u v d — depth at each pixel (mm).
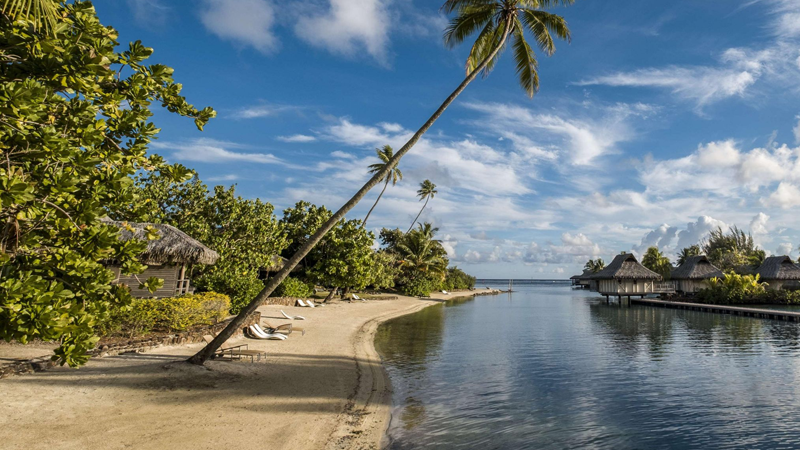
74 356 4586
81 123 4871
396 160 12219
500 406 9969
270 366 11891
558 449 7578
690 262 53594
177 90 6074
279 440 7023
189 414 7660
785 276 45031
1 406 6891
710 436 8266
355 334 20281
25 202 3992
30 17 4414
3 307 3865
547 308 43125
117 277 16156
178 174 6312
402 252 57125
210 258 17656
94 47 4762
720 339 21172
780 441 8008
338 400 9562
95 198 4812
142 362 10602
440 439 7910
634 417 9281
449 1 15516
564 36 15500
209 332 14953
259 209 26922
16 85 3879
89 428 6574
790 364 14992
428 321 28828
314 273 33406
